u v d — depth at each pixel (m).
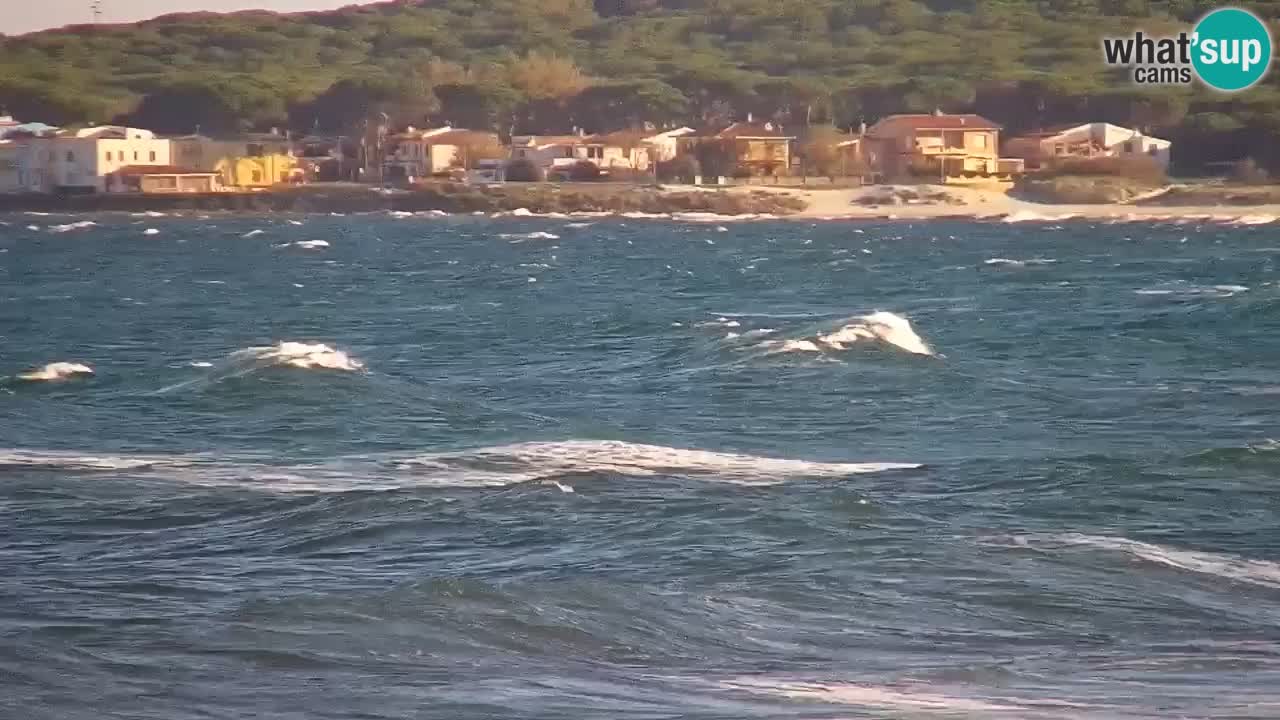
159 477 98.69
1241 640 63.53
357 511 85.12
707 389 144.25
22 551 78.00
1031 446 115.69
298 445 113.38
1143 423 126.38
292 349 146.00
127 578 71.38
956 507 87.75
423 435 117.88
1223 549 78.88
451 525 82.00
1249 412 131.50
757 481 97.25
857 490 93.06
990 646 62.28
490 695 53.16
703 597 67.38
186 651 57.41
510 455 106.12
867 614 66.19
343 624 60.56
